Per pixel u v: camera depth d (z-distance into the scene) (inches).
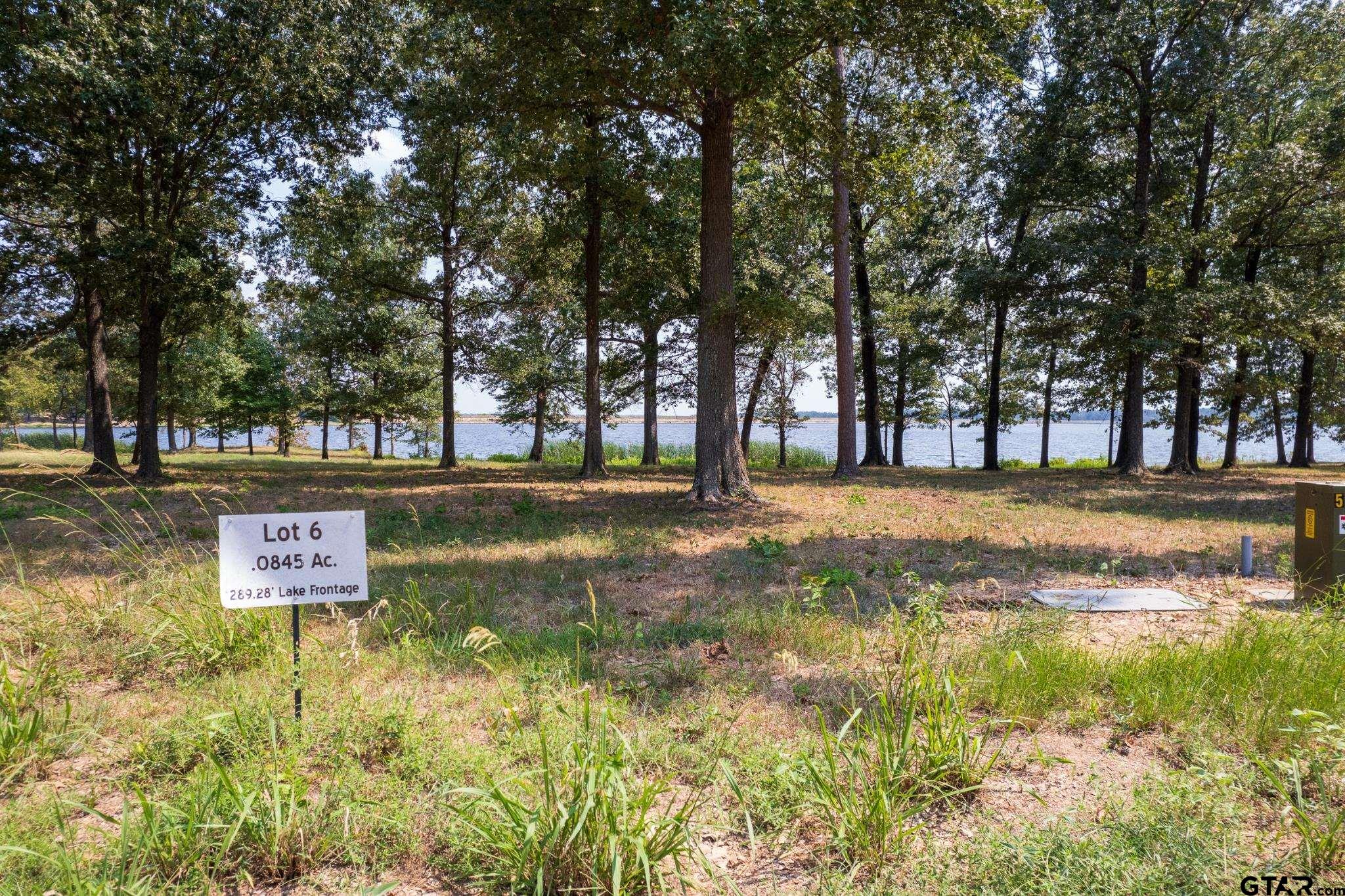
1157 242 816.3
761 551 350.0
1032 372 1443.2
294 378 1716.3
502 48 497.7
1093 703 164.1
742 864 114.0
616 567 322.7
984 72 478.6
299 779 116.2
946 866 106.1
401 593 263.7
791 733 154.0
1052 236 900.0
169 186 721.6
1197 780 124.6
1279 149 808.3
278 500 562.9
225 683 175.3
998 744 153.1
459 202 953.5
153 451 737.0
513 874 103.9
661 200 826.8
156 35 634.8
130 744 146.2
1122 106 864.9
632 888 104.0
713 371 549.3
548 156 652.1
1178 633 225.6
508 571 309.4
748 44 391.2
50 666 170.7
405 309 1366.9
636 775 135.2
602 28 456.4
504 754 140.3
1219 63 789.9
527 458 1662.2
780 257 1011.9
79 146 608.1
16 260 728.3
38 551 341.4
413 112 615.8
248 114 698.8
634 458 1685.5
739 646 214.8
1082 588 287.0
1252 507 564.7
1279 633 191.9
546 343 1221.1
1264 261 1051.9
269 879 109.3
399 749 145.6
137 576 250.2
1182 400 967.0
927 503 580.1
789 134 561.9
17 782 134.7
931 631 195.2
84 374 1438.2
